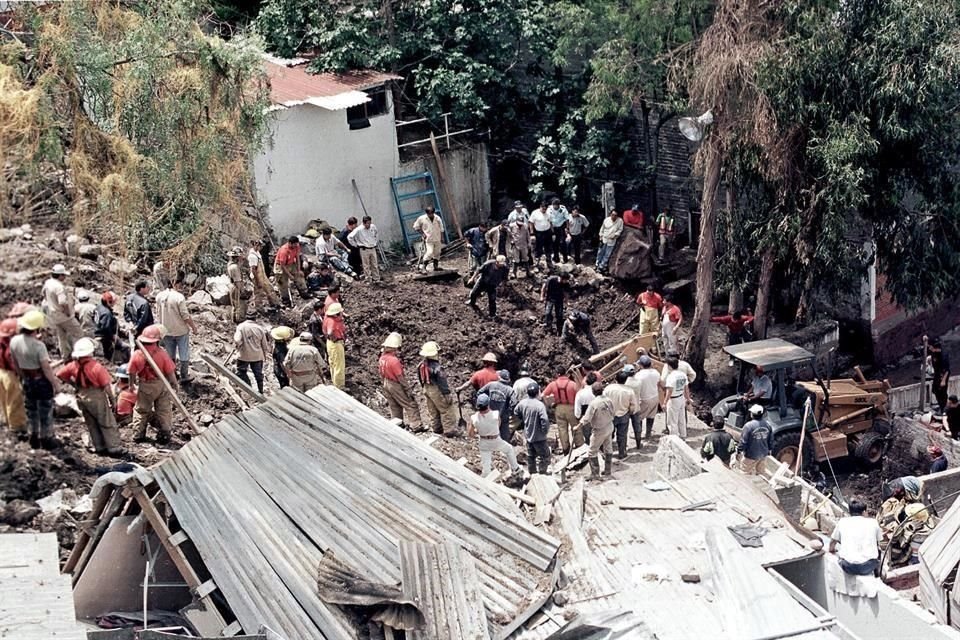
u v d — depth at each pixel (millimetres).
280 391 18875
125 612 15156
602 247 30531
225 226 26297
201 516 15320
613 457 23578
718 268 29422
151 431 19734
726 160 28156
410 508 16297
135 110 21953
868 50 26344
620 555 17891
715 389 28578
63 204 20812
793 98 26406
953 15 26406
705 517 18984
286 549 15180
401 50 32406
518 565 15734
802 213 27359
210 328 24531
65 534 16172
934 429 25891
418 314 28203
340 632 14047
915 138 27297
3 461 17156
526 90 33281
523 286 29688
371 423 18359
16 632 12211
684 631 15992
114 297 21359
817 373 27797
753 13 26469
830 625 16297
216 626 14445
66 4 20844
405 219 32094
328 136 30203
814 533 18500
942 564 18250
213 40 22719
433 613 14383
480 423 20922
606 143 32219
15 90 19375
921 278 28328
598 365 27672
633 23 29453
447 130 32500
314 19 31938
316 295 27438
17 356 17266
